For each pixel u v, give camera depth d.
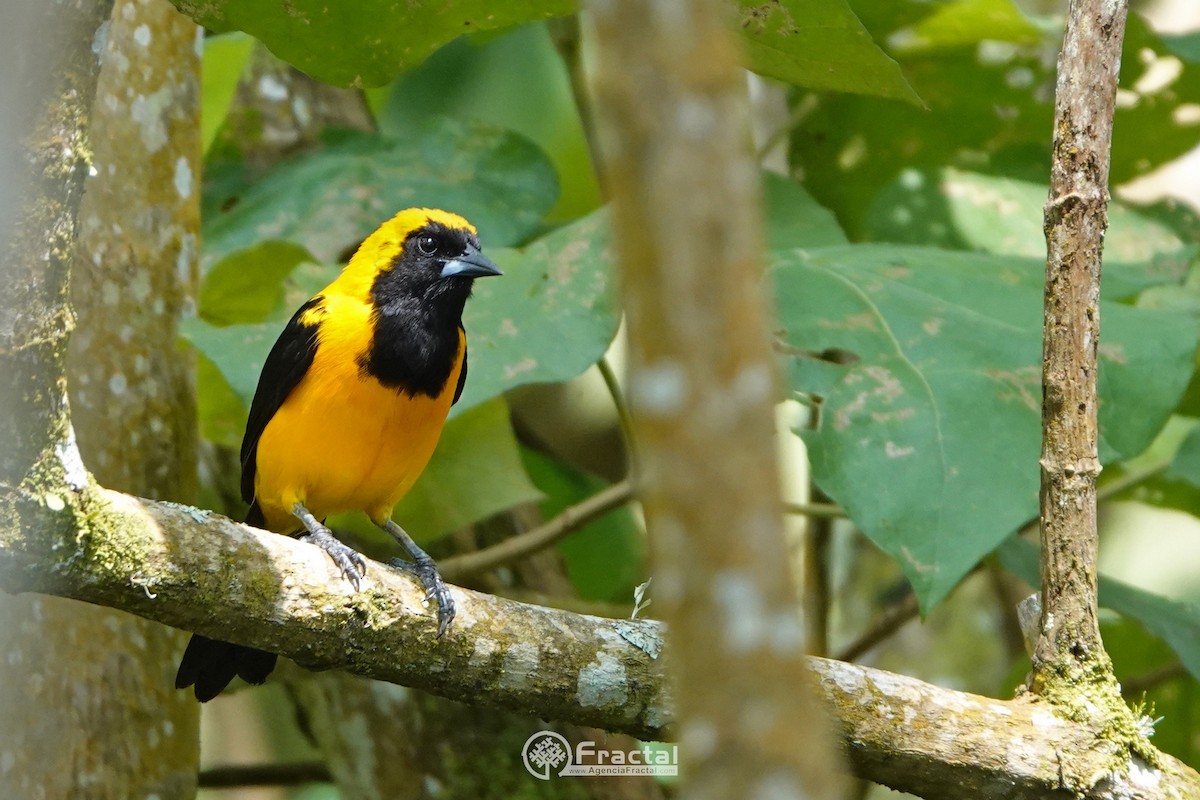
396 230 10.45
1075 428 7.61
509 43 16.27
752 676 2.80
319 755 13.46
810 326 9.86
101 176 10.49
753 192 2.77
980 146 13.91
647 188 2.67
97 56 5.98
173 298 10.79
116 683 10.17
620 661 7.75
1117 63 7.39
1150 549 16.31
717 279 2.69
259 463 10.20
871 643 13.04
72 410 10.35
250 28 7.78
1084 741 7.63
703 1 2.65
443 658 7.58
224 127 13.80
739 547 2.76
